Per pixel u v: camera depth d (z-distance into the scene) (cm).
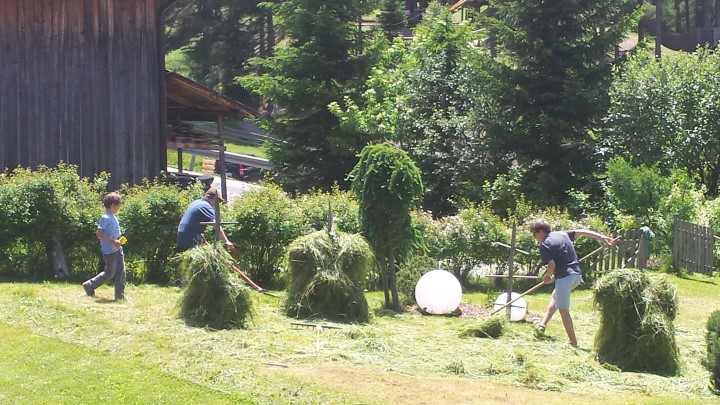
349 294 1177
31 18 1888
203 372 857
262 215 1501
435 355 970
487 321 1096
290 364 905
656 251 2019
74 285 1370
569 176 2370
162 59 2069
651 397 845
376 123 2644
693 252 1930
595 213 2198
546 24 2391
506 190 2308
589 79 2423
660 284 1006
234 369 866
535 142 2395
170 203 1486
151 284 1448
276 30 5472
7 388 806
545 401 810
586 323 1242
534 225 1124
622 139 2348
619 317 991
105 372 851
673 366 974
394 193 1334
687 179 2208
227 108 2347
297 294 1180
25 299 1155
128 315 1099
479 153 2481
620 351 993
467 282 1700
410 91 2700
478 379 882
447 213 2517
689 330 1227
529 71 2422
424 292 1298
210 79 5394
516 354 946
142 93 2031
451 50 2720
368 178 1340
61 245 1478
